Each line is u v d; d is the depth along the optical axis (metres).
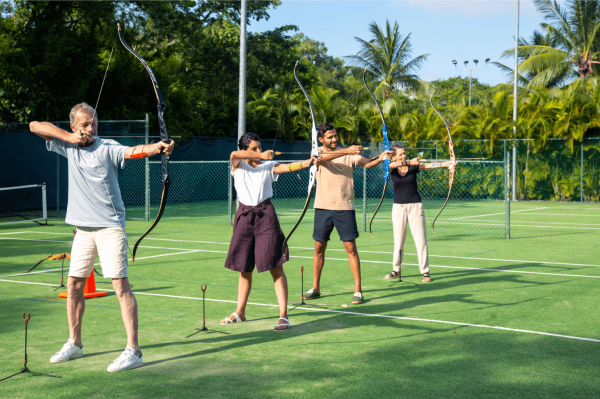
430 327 5.35
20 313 5.96
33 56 19.12
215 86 30.03
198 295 6.83
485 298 6.60
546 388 3.79
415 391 3.74
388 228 14.80
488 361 4.36
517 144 25.09
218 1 29.77
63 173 20.09
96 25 21.38
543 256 9.90
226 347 4.74
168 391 3.75
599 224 15.43
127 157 4.12
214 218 17.81
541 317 5.70
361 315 5.84
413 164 7.63
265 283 7.61
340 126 27.47
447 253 10.37
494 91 36.09
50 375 4.06
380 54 39.34
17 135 19.47
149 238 12.64
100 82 21.81
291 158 28.28
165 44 25.70
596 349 4.65
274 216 5.26
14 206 19.41
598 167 24.12
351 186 6.41
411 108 42.41
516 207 21.77
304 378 3.99
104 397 3.65
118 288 4.23
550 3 34.34
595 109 23.81
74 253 4.34
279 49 30.56
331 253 10.36
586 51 33.97
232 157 5.16
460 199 26.00
